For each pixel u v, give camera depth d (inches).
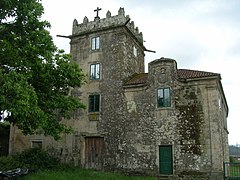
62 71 697.0
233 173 823.7
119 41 1048.2
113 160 938.7
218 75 844.0
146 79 975.0
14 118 568.1
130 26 1125.7
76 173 770.2
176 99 887.7
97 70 1058.7
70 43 1146.0
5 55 572.7
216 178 782.5
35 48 612.7
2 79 505.0
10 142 1143.0
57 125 718.5
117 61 1027.3
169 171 851.4
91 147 997.2
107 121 982.4
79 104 780.0
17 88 497.7
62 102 719.1
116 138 952.3
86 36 1117.7
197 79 868.0
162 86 917.8
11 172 618.5
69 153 1020.5
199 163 813.9
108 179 707.4
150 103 924.6
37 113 559.5
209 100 844.6
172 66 917.8
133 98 959.0
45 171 780.0
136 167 898.1
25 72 593.3
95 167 967.6
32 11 607.5
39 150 967.0
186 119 859.4
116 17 1071.6
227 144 1119.0
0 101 490.9
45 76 653.9
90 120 1013.8
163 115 894.4
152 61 953.5
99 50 1075.3
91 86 1049.5
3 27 569.9
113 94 998.4
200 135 831.1
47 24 642.2
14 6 578.6
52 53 682.2
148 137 901.8
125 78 1024.9
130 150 920.3
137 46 1188.5
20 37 606.9
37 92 677.3
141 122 925.2
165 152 871.7
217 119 821.2
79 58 1108.5
